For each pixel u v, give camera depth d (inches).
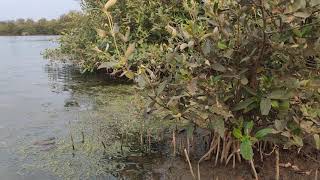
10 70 535.2
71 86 386.0
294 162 172.4
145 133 223.3
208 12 147.5
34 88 385.7
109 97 320.2
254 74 152.6
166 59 160.2
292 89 139.5
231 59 153.1
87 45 399.2
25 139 221.6
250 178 162.6
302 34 138.9
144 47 306.8
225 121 160.1
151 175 172.1
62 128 240.7
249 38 145.7
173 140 194.2
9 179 169.0
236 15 147.3
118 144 208.5
